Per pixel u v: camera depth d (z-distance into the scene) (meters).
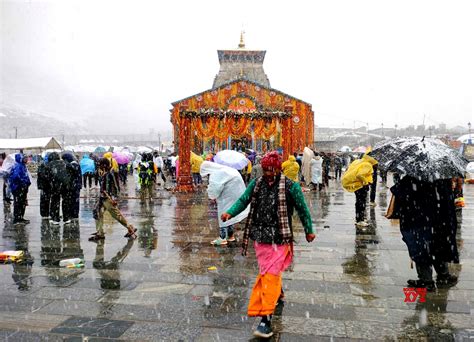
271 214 4.51
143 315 4.77
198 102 35.50
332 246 8.09
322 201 15.23
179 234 9.26
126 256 7.34
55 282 5.92
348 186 10.12
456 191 12.84
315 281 5.97
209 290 5.58
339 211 12.68
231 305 5.05
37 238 8.91
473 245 8.21
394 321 4.62
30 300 5.24
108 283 5.88
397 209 5.85
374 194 13.93
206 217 11.61
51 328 4.45
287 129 20.00
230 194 8.09
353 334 4.32
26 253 7.62
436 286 5.76
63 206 10.92
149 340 4.19
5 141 46.22
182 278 6.08
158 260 7.07
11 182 10.71
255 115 19.75
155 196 16.75
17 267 6.70
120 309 4.95
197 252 7.61
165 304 5.09
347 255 7.40
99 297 5.33
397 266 6.72
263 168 4.61
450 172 5.50
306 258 7.20
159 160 21.50
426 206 5.70
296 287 5.71
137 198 16.11
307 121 34.97
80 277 6.15
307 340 4.19
